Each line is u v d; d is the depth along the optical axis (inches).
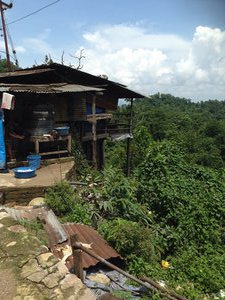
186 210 347.9
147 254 254.5
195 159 1700.3
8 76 506.9
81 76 636.7
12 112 449.4
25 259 181.2
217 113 5078.7
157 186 369.4
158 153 420.8
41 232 223.1
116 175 394.9
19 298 152.8
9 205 306.8
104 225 275.1
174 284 246.8
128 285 216.8
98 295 189.8
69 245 225.5
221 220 362.6
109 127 784.3
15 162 403.9
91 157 679.1
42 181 339.3
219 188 409.1
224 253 315.0
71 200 305.3
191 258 288.5
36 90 423.8
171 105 5142.7
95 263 219.9
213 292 255.8
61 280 164.9
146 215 332.2
